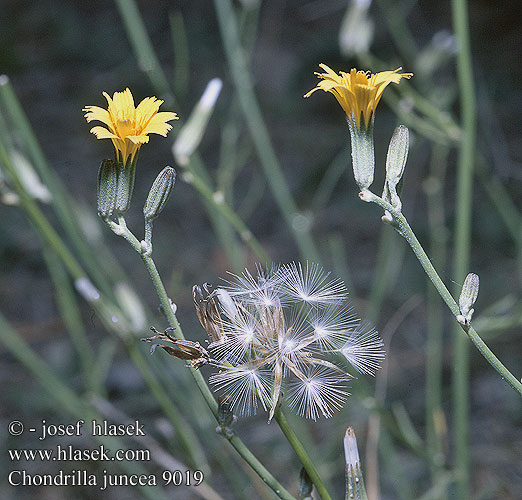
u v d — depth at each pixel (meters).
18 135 0.43
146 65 0.44
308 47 1.46
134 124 0.29
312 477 0.30
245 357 0.30
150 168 1.21
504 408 0.69
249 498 0.53
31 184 0.40
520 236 0.50
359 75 0.29
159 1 1.71
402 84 0.45
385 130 1.21
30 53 1.58
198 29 1.61
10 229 1.04
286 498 0.30
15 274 0.98
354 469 0.30
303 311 0.30
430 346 0.47
